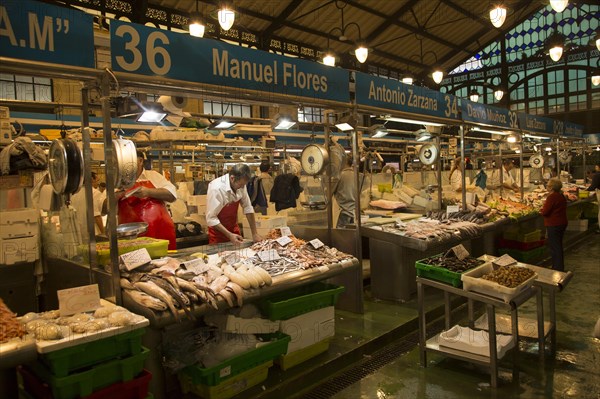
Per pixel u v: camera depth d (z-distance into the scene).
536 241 7.32
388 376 3.46
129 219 3.90
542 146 11.30
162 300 2.62
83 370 2.20
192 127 5.29
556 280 3.67
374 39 14.13
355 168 4.54
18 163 3.41
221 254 3.56
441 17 14.45
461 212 6.25
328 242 4.79
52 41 2.46
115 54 2.70
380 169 8.13
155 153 7.80
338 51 14.31
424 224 5.55
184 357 2.87
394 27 13.92
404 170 9.04
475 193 7.34
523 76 19.33
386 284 5.11
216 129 5.71
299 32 12.81
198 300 2.76
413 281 5.24
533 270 3.89
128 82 2.76
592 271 6.69
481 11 14.65
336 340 3.89
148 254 3.01
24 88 7.33
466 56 18.30
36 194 3.50
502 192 8.70
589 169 15.87
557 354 3.81
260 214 5.48
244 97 3.38
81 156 2.70
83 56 2.57
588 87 17.89
